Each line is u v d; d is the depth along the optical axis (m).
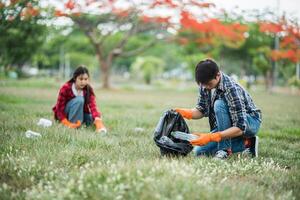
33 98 16.08
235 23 25.09
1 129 7.44
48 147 6.07
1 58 25.09
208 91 6.45
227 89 6.13
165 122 6.30
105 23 28.72
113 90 30.00
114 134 8.07
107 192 3.96
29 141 6.36
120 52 30.97
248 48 40.44
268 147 7.36
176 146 5.98
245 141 6.45
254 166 5.55
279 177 5.16
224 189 4.18
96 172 4.45
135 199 3.90
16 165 5.10
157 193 3.81
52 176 4.67
